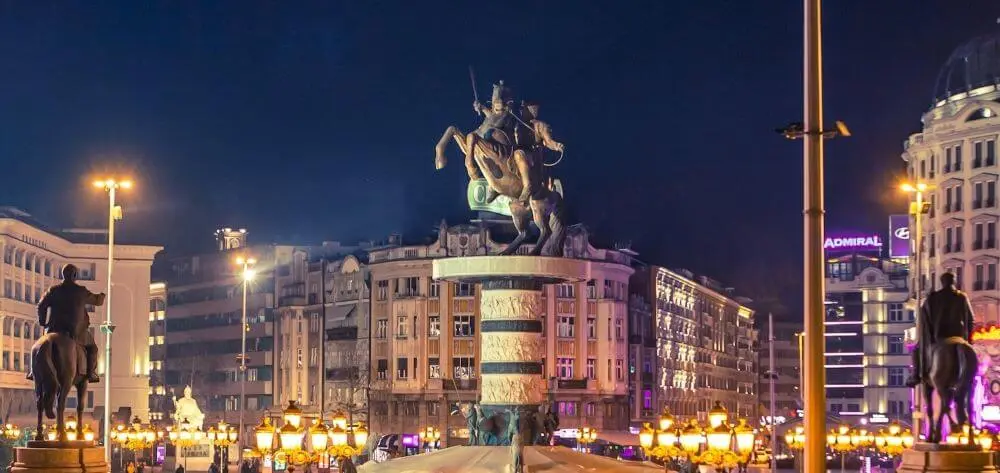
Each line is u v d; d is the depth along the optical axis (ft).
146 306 461.37
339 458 125.70
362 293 435.53
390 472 122.21
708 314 548.72
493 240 418.10
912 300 369.09
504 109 126.52
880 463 368.89
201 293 544.62
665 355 473.67
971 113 354.13
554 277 124.06
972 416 80.84
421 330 415.85
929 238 365.61
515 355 124.06
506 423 123.03
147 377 457.27
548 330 410.52
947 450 79.00
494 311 124.88
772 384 298.97
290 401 115.96
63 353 86.48
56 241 435.94
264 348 488.44
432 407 412.16
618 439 370.12
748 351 623.36
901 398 526.16
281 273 485.56
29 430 286.05
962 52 369.50
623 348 424.87
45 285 429.79
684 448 106.83
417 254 422.00
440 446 401.70
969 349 80.38
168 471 325.21
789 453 390.01
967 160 352.69
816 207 58.44
